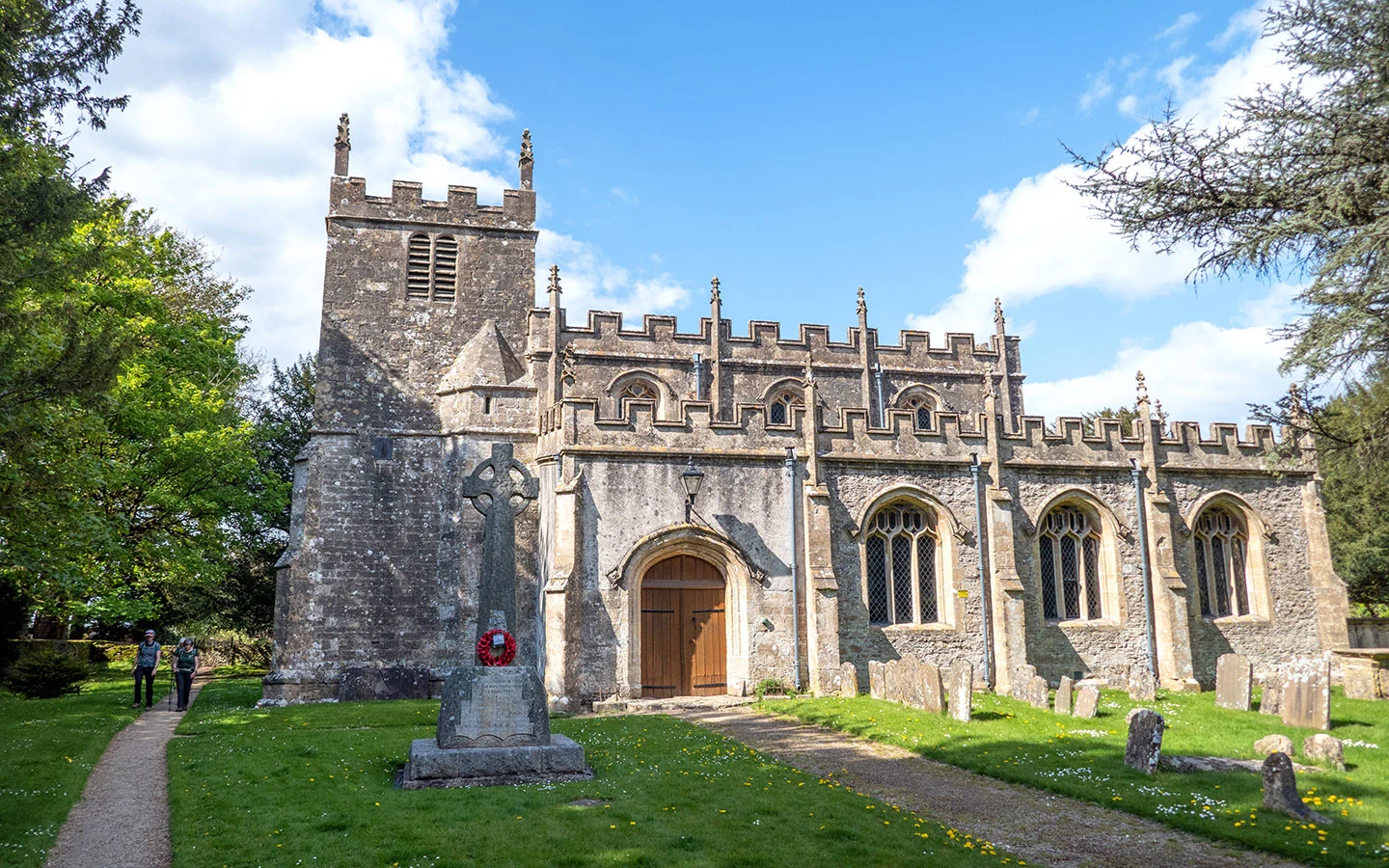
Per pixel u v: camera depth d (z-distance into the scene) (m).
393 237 31.20
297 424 42.22
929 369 36.75
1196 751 15.76
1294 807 11.88
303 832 10.80
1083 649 25.70
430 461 29.52
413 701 25.00
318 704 25.06
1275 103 12.41
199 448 27.58
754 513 23.88
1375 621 28.52
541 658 24.25
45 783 13.68
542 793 12.63
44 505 16.45
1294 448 14.95
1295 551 28.27
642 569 23.06
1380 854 10.32
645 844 10.30
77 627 42.03
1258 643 27.25
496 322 31.48
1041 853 10.77
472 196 32.09
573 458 23.14
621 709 21.61
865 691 23.92
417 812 11.62
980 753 15.70
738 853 10.05
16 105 14.25
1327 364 11.82
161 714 23.12
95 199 15.14
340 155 31.44
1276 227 11.64
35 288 15.24
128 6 14.58
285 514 40.12
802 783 13.51
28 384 14.01
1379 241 10.88
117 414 25.38
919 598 25.23
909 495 25.30
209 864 9.78
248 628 40.50
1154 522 26.78
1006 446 26.23
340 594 27.98
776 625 23.34
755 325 35.19
